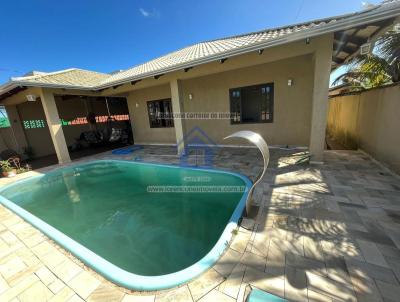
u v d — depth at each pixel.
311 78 6.89
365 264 2.24
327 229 2.85
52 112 8.06
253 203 3.69
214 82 8.69
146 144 11.79
